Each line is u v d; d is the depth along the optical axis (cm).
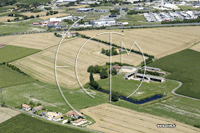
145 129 16662
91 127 17000
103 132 16350
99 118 18188
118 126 17075
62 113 19012
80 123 17538
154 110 19288
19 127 17300
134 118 18112
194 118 18062
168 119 17912
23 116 18750
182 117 18200
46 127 17138
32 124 17588
